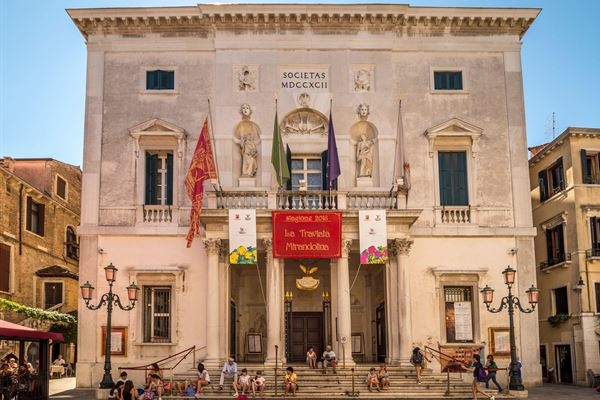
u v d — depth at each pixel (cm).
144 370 3073
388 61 3362
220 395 2692
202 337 3116
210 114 3309
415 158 3297
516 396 2705
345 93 3334
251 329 3488
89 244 3198
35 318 3812
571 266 3650
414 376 2861
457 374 3069
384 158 3281
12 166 4406
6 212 3881
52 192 4500
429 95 3353
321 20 3338
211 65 3356
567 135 3709
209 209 2989
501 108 3362
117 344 3105
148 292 3192
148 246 3197
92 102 3306
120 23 3341
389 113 3322
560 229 3822
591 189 3662
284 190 3127
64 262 4647
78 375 3095
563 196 3769
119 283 3167
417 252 3212
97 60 3341
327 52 3362
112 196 3241
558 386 3419
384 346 3288
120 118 3303
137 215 3219
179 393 2723
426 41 3391
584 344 3469
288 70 3350
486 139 3331
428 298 3175
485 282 3200
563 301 3775
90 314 3142
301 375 2864
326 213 3019
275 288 2981
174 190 3244
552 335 3847
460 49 3388
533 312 3189
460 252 3225
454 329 3180
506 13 3356
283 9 3300
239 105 3316
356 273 3412
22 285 4050
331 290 3145
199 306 3144
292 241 2995
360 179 3253
